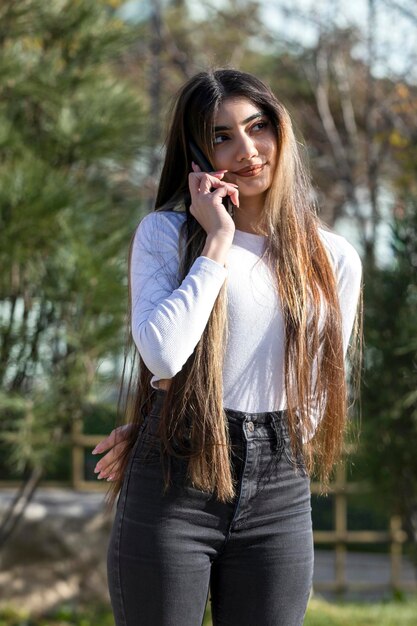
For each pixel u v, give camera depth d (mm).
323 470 2555
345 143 8773
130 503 2334
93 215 5180
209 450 2271
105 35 5410
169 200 2605
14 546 5820
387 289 5332
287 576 2344
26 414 4832
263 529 2346
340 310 2535
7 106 5258
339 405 2502
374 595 7004
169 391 2320
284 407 2393
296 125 2711
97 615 5773
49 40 5402
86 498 6367
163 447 2307
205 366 2303
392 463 5367
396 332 5250
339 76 7898
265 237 2459
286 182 2463
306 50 8094
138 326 2277
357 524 8680
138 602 2295
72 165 5375
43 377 5070
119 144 5297
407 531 5727
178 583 2271
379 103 7770
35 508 5914
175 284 2379
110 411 5133
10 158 5113
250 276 2383
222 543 2324
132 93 5508
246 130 2439
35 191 4699
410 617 5637
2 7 5188
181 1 9766
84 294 4863
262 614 2338
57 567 5871
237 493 2312
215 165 2465
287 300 2371
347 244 2598
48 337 5086
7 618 5668
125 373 2645
